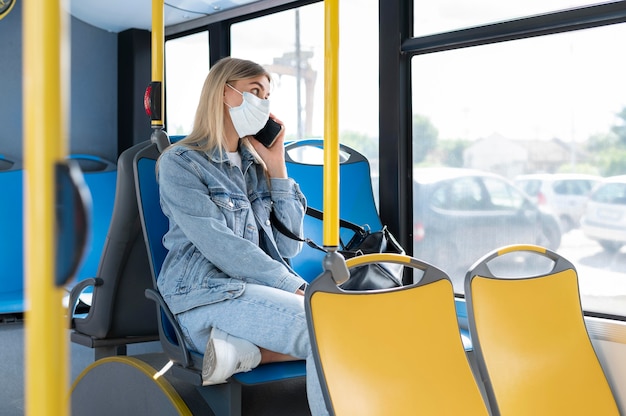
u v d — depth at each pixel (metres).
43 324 0.76
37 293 0.76
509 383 2.43
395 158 3.54
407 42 3.46
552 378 2.54
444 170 3.43
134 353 4.24
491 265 3.30
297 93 4.09
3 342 4.15
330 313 2.01
